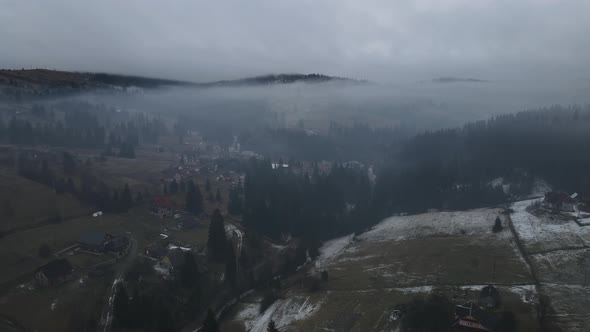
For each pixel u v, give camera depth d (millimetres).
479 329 69312
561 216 117000
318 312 83625
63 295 83688
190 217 131375
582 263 91250
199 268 100812
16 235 104250
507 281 86938
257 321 85938
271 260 115875
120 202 130250
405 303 81375
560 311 73812
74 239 107250
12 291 82750
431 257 103562
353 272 101688
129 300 79875
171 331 75375
